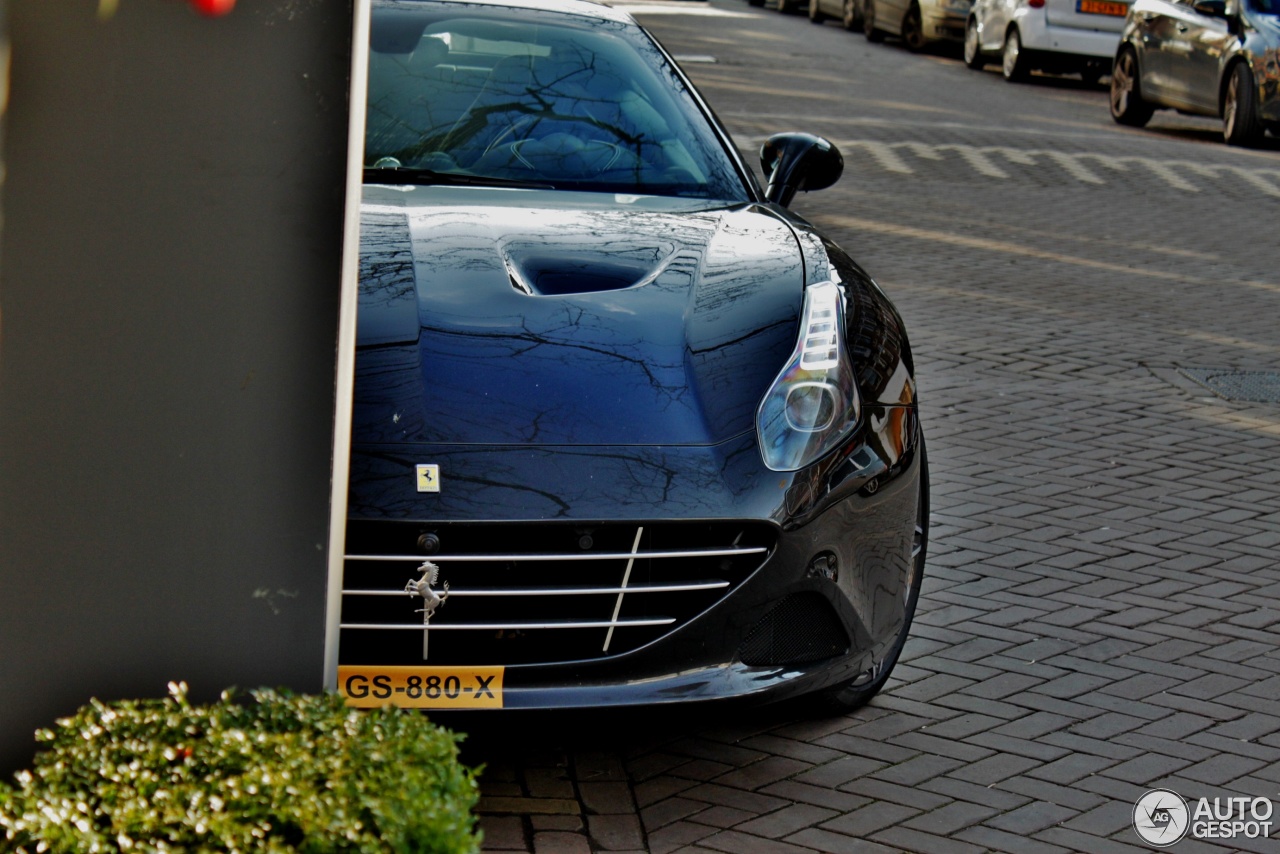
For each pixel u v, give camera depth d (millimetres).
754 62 24266
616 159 5301
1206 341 9547
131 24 2469
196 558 2615
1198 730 4535
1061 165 16328
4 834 2336
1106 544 6102
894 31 28953
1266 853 3854
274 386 2582
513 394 3807
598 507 3617
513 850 3656
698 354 4035
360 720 2527
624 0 36562
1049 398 8133
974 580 5664
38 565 2582
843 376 4090
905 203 13695
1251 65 17859
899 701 4645
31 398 2531
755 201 5293
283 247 2551
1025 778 4180
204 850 2258
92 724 2461
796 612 3908
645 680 3732
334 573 2691
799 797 4008
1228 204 14758
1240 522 6441
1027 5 23734
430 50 5574
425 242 4441
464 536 3582
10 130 2459
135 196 2506
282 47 2504
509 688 3648
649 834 3779
